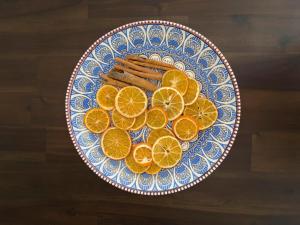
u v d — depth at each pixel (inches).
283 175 14.8
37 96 16.1
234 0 14.6
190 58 14.6
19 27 16.0
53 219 16.3
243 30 14.6
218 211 15.2
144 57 14.9
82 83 15.1
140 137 15.1
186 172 14.9
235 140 15.0
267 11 14.4
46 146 16.1
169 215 15.6
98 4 15.3
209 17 14.7
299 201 14.8
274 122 14.7
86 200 16.0
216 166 14.6
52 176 16.1
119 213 15.8
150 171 15.0
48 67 15.9
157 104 14.7
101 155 15.3
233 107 14.3
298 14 14.3
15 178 16.5
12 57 16.1
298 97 14.5
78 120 15.2
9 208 16.6
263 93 14.7
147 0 15.0
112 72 14.9
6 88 16.3
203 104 14.5
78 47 15.6
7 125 16.4
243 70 14.7
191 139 14.6
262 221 15.0
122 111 14.7
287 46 14.4
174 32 14.4
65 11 15.6
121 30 14.5
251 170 14.9
